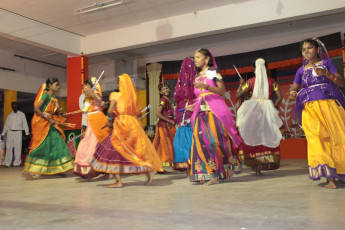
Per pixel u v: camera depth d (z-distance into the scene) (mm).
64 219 2240
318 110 3500
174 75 12633
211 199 2877
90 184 4449
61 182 4836
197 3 9078
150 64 12938
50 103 5551
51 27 10320
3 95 14289
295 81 3832
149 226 1973
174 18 9875
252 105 4797
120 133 3936
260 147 4840
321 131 3455
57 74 15547
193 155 4012
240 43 11984
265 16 8766
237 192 3248
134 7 9156
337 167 3367
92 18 9828
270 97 4988
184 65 4910
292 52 11086
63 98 16047
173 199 2943
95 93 5016
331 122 3438
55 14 9492
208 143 3943
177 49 12789
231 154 4082
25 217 2350
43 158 5469
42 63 14883
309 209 2328
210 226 1935
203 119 4031
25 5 8891
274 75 12117
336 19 10305
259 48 11711
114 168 3908
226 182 4109
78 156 4918
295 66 11859
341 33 10609
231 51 12102
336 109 3504
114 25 10445
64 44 10688
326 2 8172
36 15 9539
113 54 13219
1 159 11117
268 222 1986
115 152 3945
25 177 5383
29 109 18859
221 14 9266
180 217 2191
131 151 3928
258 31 11203
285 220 2021
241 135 4777
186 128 5090
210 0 8930
